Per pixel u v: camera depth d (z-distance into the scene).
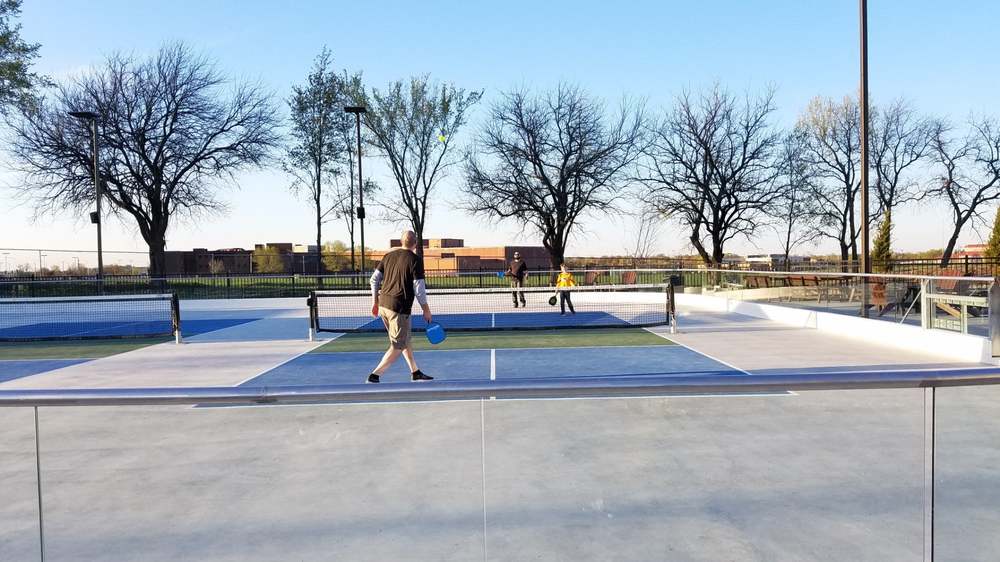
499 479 3.23
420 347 13.26
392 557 2.99
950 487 2.95
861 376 2.32
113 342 15.07
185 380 9.67
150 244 37.88
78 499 2.88
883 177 42.53
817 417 3.58
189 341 15.09
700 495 3.07
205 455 3.20
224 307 27.08
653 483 3.08
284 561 2.97
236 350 13.27
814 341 13.34
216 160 38.59
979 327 11.38
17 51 33.00
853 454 3.05
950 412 3.65
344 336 15.78
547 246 40.09
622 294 27.27
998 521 2.91
